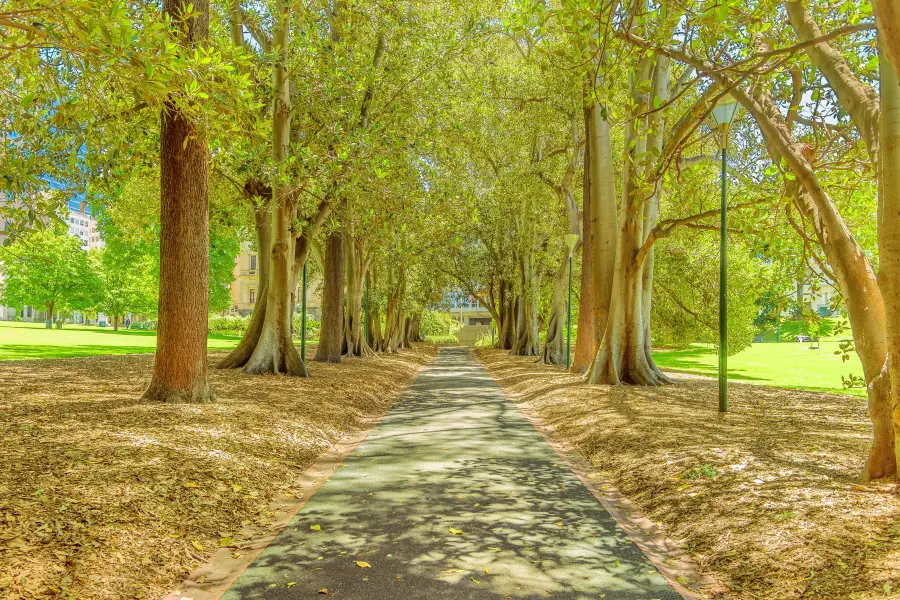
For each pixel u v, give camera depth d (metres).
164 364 10.27
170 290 10.22
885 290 5.43
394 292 35.88
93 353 25.42
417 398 15.73
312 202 17.77
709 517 5.41
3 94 8.02
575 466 7.94
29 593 3.50
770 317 11.64
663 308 27.23
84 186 8.58
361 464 7.81
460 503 6.05
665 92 15.21
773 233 10.26
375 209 16.03
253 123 7.60
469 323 109.19
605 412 11.02
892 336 5.38
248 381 14.33
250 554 4.67
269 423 9.16
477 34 17.28
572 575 4.32
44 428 7.42
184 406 9.64
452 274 43.50
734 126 15.55
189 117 7.03
